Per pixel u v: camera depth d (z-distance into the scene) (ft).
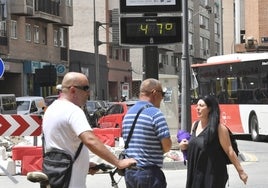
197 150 26.37
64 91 19.86
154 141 24.14
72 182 19.17
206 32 355.97
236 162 26.27
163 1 56.39
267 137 90.07
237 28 197.36
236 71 91.76
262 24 166.91
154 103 25.07
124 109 97.86
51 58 180.96
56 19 178.60
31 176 19.13
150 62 57.06
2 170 54.49
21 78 160.56
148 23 56.08
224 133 26.16
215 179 26.09
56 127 19.20
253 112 88.63
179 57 309.22
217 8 388.78
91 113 120.37
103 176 52.70
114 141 66.18
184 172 54.95
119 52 248.52
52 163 19.22
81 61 203.92
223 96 93.76
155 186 23.98
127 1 56.44
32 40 168.55
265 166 58.59
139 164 23.99
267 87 85.87
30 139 73.92
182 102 67.87
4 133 55.21
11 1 155.84
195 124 27.32
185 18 67.21
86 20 234.79
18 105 115.65
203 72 97.76
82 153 19.38
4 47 151.02
